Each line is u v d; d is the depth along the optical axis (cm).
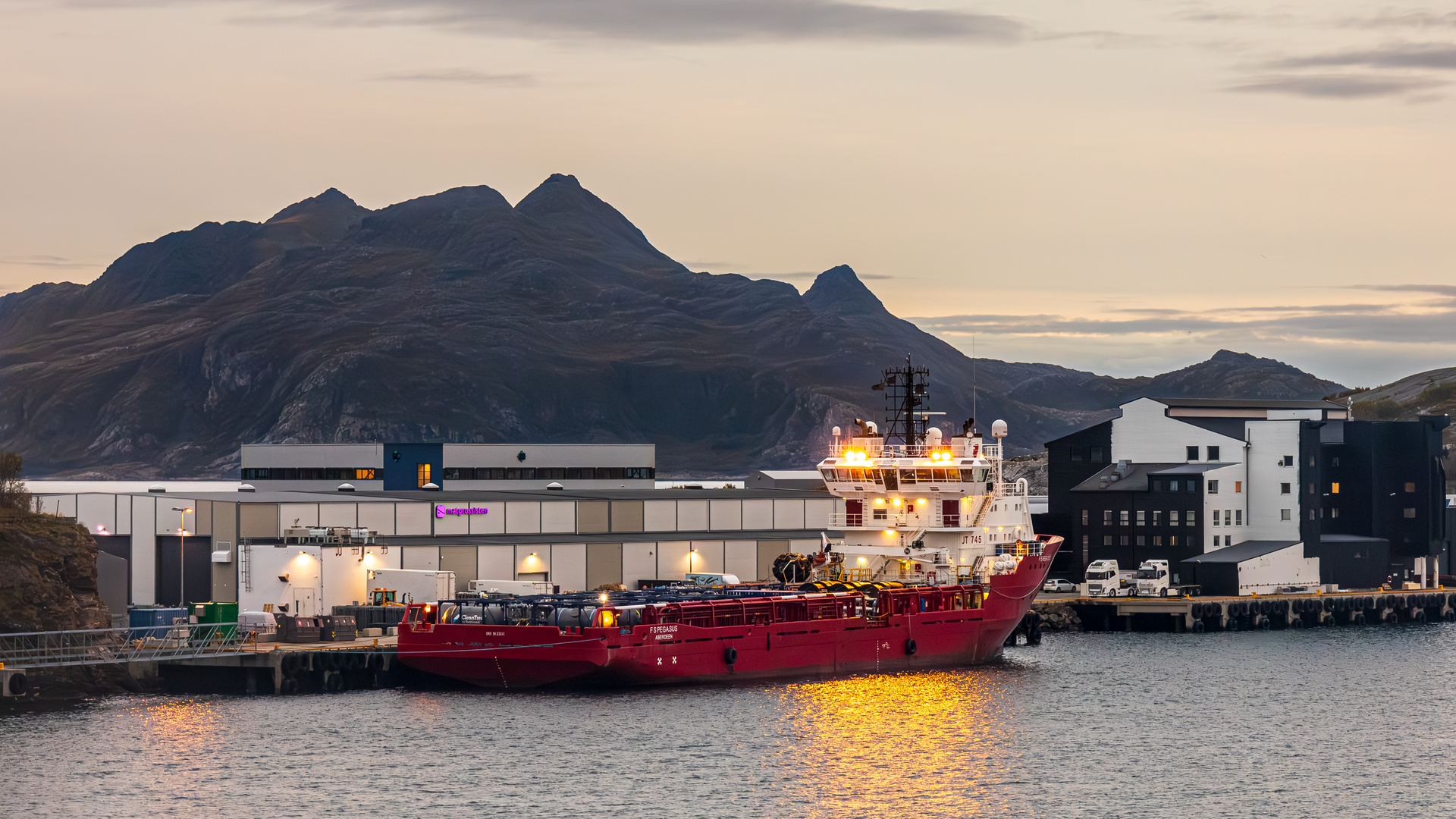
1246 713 10625
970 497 12388
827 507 15550
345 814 7788
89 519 14025
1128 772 8906
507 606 10506
